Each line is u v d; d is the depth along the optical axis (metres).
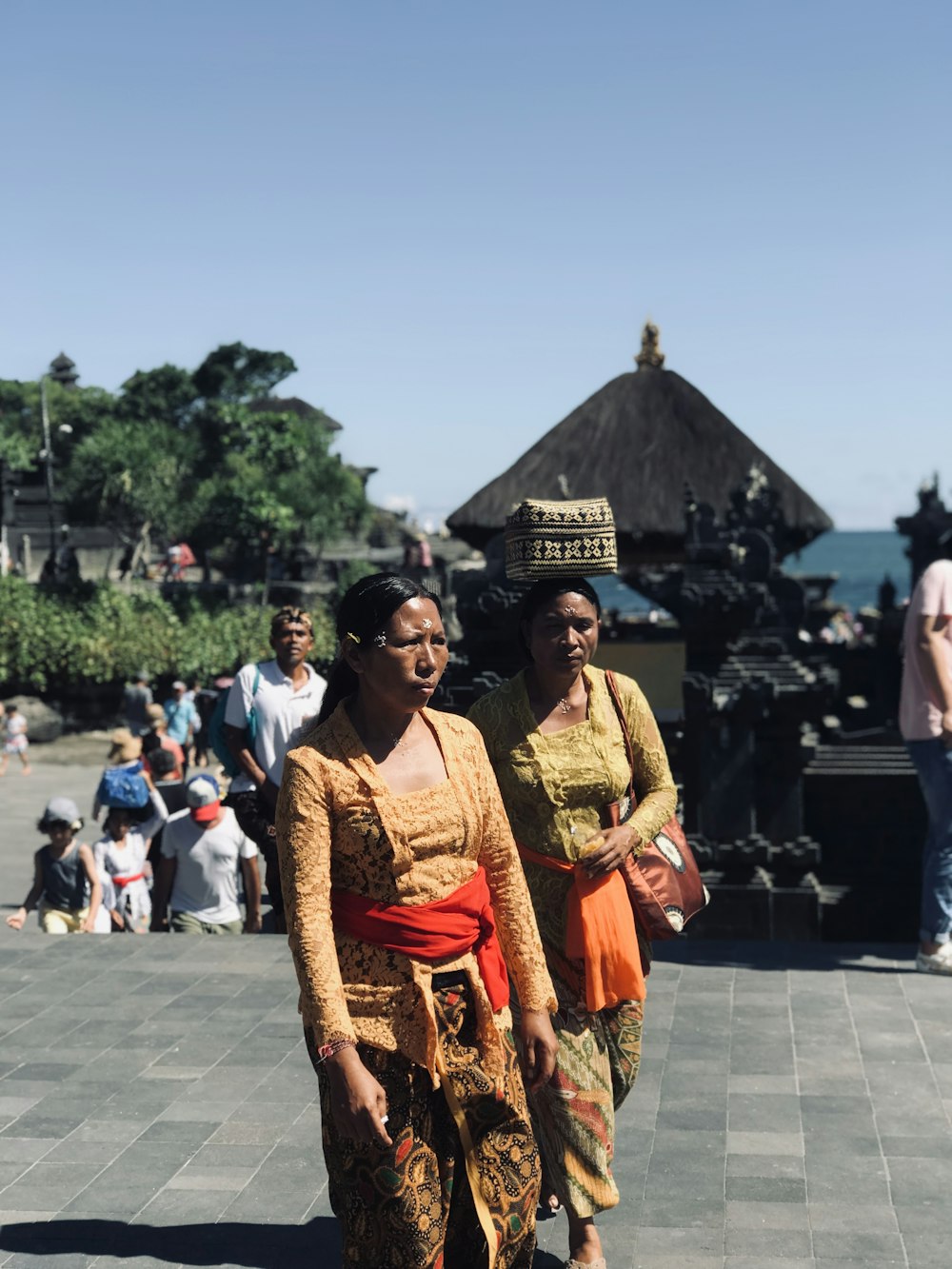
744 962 6.75
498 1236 2.93
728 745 7.76
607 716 3.77
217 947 7.30
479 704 3.82
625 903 3.69
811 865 7.78
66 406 80.00
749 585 8.93
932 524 12.80
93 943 7.41
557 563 3.74
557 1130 3.58
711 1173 4.27
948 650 6.25
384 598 2.93
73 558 38.91
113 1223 4.00
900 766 8.30
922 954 6.48
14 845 18.33
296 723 7.13
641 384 14.77
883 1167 4.30
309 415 76.94
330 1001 2.77
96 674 32.03
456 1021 2.93
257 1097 5.04
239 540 47.50
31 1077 5.28
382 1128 2.73
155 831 9.35
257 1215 4.06
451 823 2.95
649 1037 5.60
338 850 2.90
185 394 78.81
